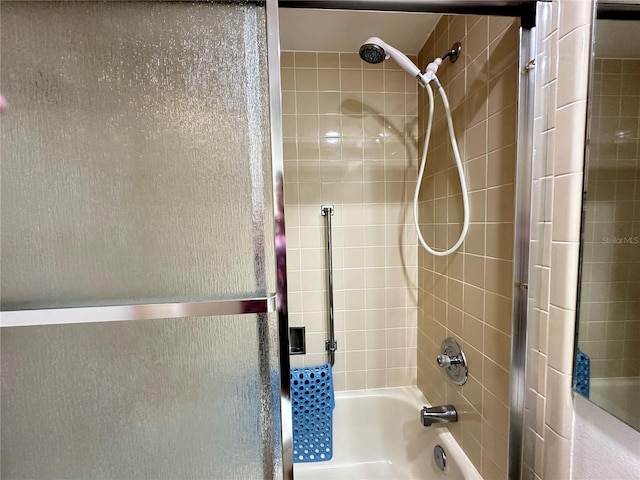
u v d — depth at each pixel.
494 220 0.91
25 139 0.56
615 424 0.60
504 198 0.86
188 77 0.60
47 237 0.58
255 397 0.67
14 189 0.57
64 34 0.56
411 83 1.46
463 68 1.05
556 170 0.68
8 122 0.56
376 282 1.54
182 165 0.61
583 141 0.63
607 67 0.59
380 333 1.56
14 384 0.60
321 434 1.47
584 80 0.62
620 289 0.59
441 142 1.24
